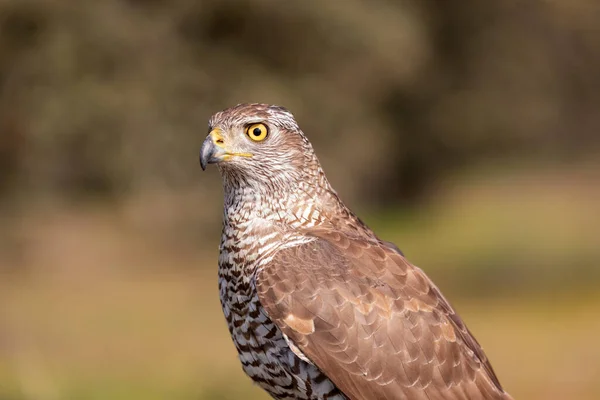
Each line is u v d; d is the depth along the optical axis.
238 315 6.10
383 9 25.61
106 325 18.25
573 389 14.59
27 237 25.16
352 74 25.67
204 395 11.31
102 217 25.61
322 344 5.80
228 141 6.16
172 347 16.12
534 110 31.75
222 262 6.21
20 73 23.55
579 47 30.61
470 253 26.77
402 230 30.58
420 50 27.22
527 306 20.84
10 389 10.20
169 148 23.80
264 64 25.25
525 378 15.27
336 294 5.86
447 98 32.12
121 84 23.33
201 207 24.81
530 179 33.66
